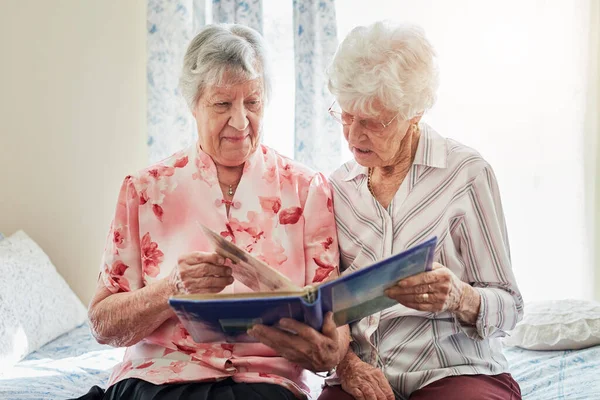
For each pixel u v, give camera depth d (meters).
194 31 2.75
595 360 2.08
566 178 2.77
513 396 1.57
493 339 1.71
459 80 2.77
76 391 1.98
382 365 1.64
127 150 2.89
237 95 1.62
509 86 2.75
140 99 2.87
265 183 1.71
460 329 1.63
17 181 2.91
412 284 1.37
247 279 1.42
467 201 1.63
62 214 2.91
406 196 1.68
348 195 1.76
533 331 2.27
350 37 1.60
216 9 2.74
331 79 1.60
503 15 2.73
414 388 1.60
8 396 1.91
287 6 2.83
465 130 2.79
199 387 1.52
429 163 1.66
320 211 1.73
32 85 2.88
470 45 2.75
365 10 2.78
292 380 1.62
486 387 1.55
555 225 2.79
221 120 1.63
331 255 1.71
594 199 2.77
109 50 2.86
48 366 2.21
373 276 1.29
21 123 2.89
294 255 1.70
